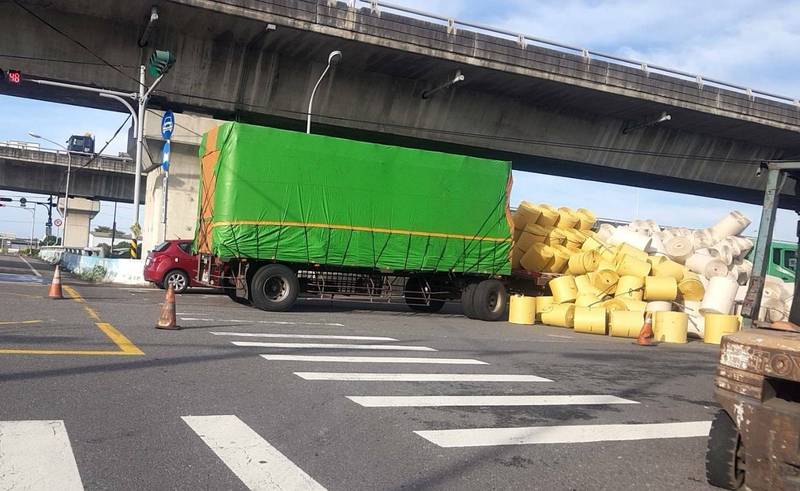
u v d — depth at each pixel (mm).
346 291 17328
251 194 15594
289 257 16031
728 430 4906
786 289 19328
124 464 4688
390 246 17016
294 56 26719
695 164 36312
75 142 55750
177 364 8086
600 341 15242
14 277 23984
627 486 5023
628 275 18797
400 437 5832
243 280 16125
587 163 34156
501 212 18500
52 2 22578
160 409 6105
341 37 24672
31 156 53469
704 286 19922
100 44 24438
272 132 15781
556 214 21156
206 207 16578
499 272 18547
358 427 6043
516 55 27156
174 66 25672
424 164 17422
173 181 26266
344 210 16500
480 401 7441
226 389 7043
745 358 4652
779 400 4562
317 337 11445
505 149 32031
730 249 21656
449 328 15266
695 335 18781
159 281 19984
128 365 7812
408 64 27062
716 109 31406
